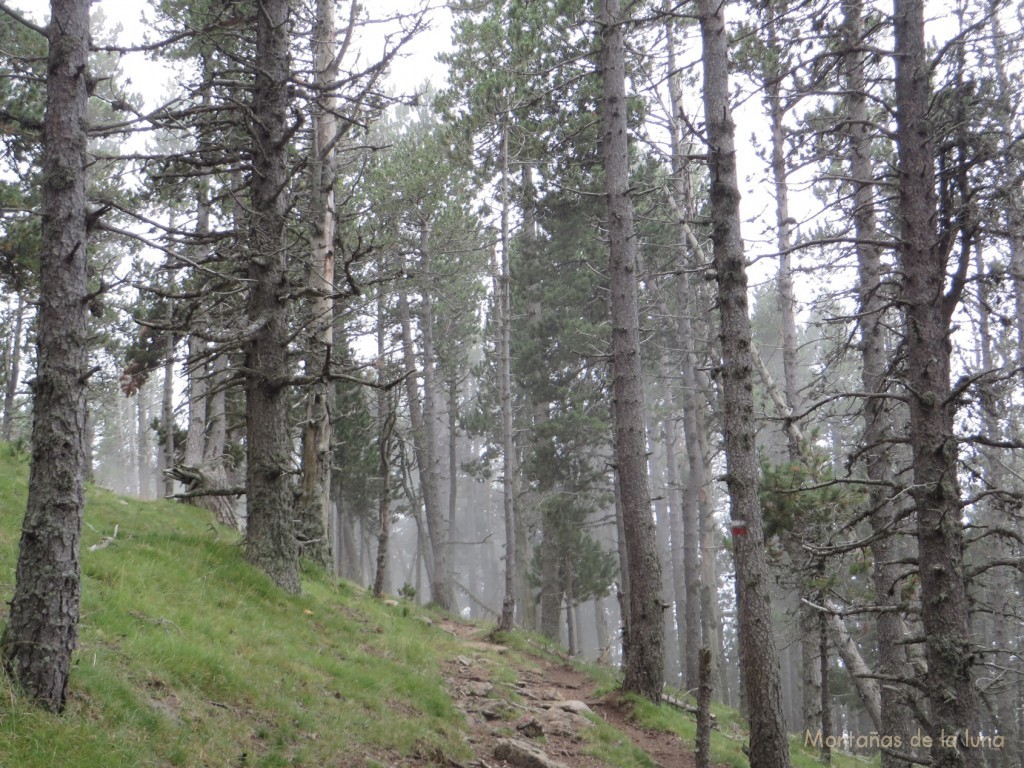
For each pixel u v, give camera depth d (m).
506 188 19.17
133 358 17.70
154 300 17.55
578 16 19.70
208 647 8.29
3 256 15.66
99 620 7.77
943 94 9.29
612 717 12.67
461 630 18.25
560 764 9.44
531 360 26.14
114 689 6.39
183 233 7.30
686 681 23.52
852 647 15.02
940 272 9.03
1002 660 21.30
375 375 23.52
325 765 7.09
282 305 12.20
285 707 7.84
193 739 6.41
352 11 12.98
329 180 15.44
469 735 9.66
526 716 10.95
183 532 13.41
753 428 9.60
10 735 5.14
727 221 9.77
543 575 25.98
